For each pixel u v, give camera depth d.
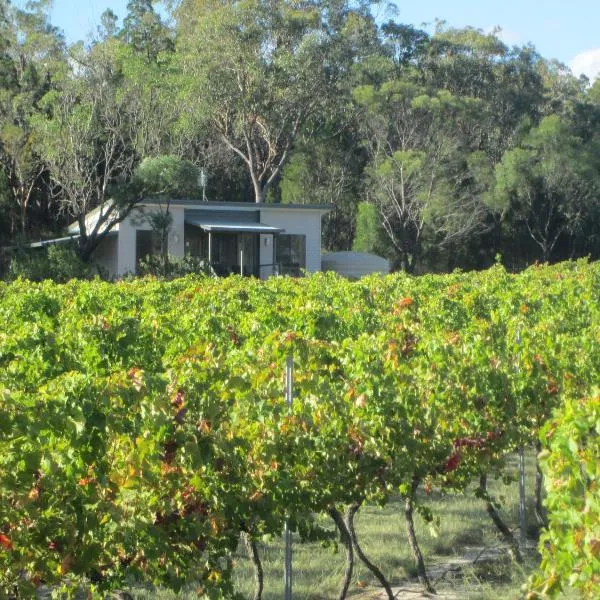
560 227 65.50
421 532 10.16
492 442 8.84
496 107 75.44
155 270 42.31
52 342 9.81
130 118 52.91
